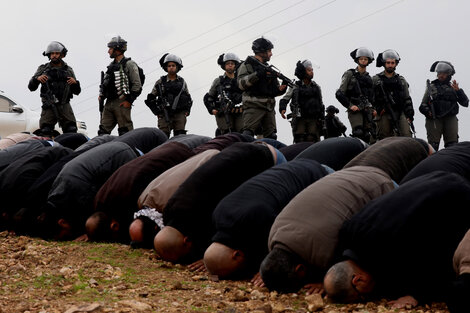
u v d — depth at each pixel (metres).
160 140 9.07
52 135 11.48
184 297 4.98
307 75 10.77
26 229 7.46
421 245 4.55
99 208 6.96
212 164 6.14
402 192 4.71
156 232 6.57
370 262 4.67
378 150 6.47
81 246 6.80
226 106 11.43
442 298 4.71
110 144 7.55
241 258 5.52
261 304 4.71
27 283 5.31
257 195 5.52
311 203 5.05
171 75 11.41
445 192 4.62
